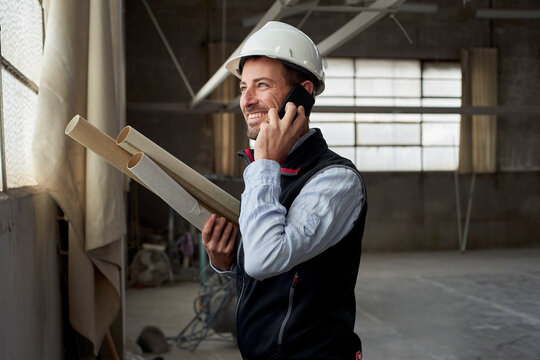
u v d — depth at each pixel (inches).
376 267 445.1
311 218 46.4
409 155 549.3
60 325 95.3
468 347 223.0
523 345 224.8
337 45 229.6
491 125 551.2
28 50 82.6
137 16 506.9
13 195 62.0
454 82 555.5
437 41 550.9
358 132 542.9
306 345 49.7
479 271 417.1
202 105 486.6
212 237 55.2
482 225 560.1
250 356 51.7
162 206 488.1
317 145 52.7
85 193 85.4
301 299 49.7
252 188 47.1
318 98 538.6
